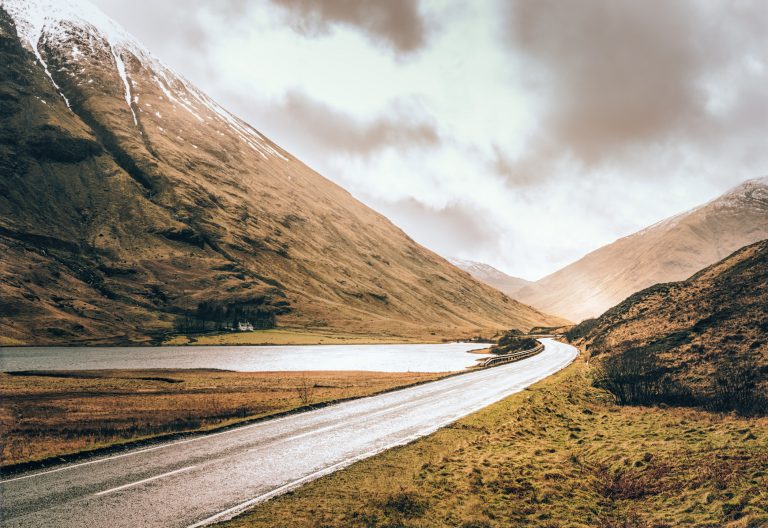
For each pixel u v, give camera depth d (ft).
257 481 58.95
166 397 151.02
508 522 47.24
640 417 101.19
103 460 66.59
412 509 50.01
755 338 132.77
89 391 168.35
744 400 103.86
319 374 250.37
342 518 47.42
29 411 118.42
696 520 44.98
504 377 180.55
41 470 61.31
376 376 232.53
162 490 54.75
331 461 68.80
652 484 56.95
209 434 84.69
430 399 128.57
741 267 182.50
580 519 48.19
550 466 65.57
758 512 43.65
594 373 163.12
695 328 155.43
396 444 79.36
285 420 98.89
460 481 59.26
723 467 57.31
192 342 554.46
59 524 44.65
